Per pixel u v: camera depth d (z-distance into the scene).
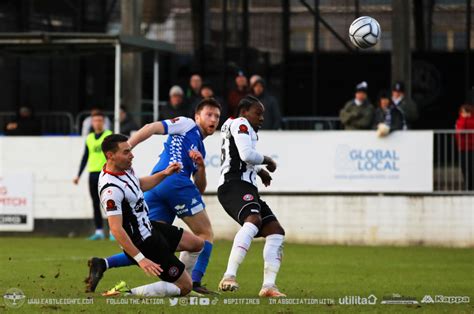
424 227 53.12
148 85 72.06
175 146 31.80
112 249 49.00
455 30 68.50
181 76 71.81
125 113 56.56
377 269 41.19
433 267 42.16
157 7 72.12
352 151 53.62
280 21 70.56
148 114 61.81
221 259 44.97
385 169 53.38
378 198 53.47
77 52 58.69
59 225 57.44
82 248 49.56
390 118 53.81
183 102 57.12
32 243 52.69
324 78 70.31
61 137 57.34
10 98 73.75
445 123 68.88
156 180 28.91
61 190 57.38
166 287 29.25
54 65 73.38
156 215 32.03
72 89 73.19
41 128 68.44
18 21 74.06
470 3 68.31
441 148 53.00
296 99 70.62
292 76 70.56
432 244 53.03
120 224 27.53
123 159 27.56
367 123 54.50
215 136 54.59
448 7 68.50
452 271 40.50
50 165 57.47
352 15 69.75
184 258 30.89
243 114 31.44
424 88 68.94
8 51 58.62
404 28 60.22
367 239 53.62
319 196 54.00
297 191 54.19
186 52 71.81
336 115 70.19
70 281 35.22
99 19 73.62
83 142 57.12
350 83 69.94
